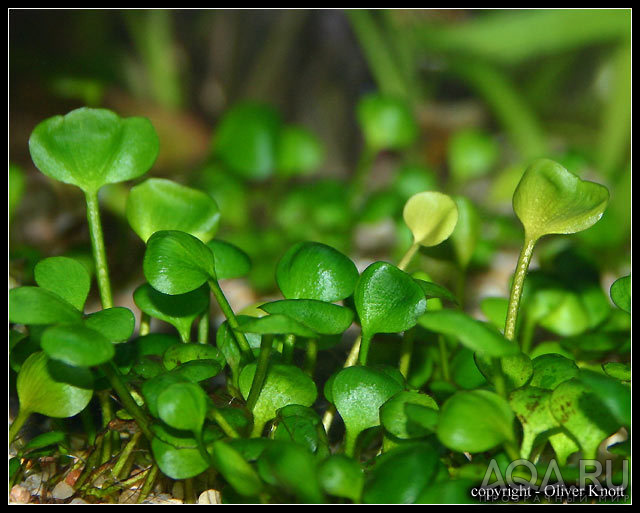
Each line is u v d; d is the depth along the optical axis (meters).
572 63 0.55
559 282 0.22
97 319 0.18
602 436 0.18
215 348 0.19
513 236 0.33
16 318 0.18
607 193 0.19
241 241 0.32
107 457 0.19
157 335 0.20
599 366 0.21
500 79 0.48
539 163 0.19
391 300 0.19
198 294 0.20
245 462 0.17
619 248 0.31
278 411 0.19
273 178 0.47
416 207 0.20
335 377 0.19
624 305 0.19
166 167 0.44
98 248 0.19
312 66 0.59
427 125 0.56
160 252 0.19
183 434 0.18
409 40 0.53
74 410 0.19
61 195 0.36
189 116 0.50
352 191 0.37
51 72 0.42
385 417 0.18
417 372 0.21
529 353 0.21
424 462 0.18
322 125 0.59
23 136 0.40
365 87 0.59
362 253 0.34
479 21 0.47
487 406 0.18
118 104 0.45
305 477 0.17
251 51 0.59
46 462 0.20
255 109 0.36
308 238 0.33
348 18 0.57
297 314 0.19
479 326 0.17
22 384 0.19
